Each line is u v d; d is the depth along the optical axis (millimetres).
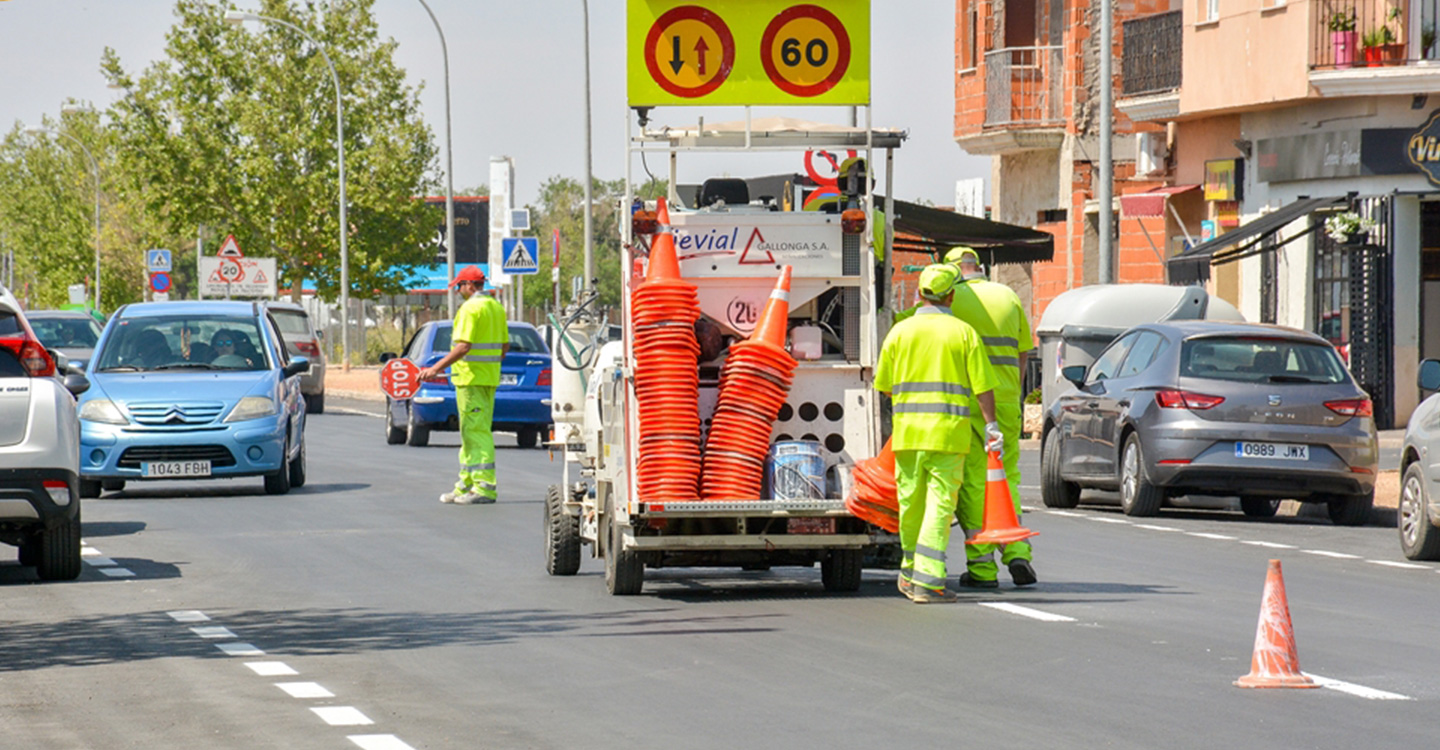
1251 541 53031
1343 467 57750
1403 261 92438
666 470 38656
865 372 40656
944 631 34812
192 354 68250
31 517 42031
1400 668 30781
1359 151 92562
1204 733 25453
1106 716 26656
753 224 40812
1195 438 57875
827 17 41656
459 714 27109
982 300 42469
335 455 87625
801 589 41406
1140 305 79438
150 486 71188
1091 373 65062
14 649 33469
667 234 39969
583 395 46312
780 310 40062
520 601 39375
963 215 64188
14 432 42188
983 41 131125
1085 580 43188
